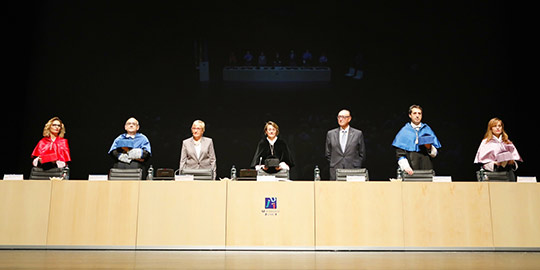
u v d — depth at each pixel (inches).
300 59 249.8
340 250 143.3
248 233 144.6
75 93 241.3
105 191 147.9
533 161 235.5
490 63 242.5
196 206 146.6
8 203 146.9
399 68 246.5
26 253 134.1
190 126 244.5
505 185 148.6
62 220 146.0
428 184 147.9
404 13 248.5
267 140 194.5
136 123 187.0
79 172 236.5
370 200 146.4
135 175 158.2
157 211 146.5
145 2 248.7
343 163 189.8
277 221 145.3
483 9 244.8
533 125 237.3
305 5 250.8
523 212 146.8
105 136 239.8
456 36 245.3
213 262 114.5
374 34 248.8
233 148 245.0
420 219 145.6
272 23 251.3
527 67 239.9
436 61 245.1
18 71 239.3
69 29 244.5
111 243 144.6
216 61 248.7
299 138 245.8
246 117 246.8
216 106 246.7
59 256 126.5
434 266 107.7
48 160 167.9
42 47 242.2
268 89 248.7
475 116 241.3
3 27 239.3
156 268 103.4
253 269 102.5
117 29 246.5
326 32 250.7
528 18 241.3
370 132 244.5
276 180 148.7
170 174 152.4
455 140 240.8
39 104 239.1
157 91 245.0
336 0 251.0
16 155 235.1
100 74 243.3
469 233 145.1
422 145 175.0
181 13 249.4
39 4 244.1
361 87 247.1
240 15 250.7
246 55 249.4
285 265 109.1
